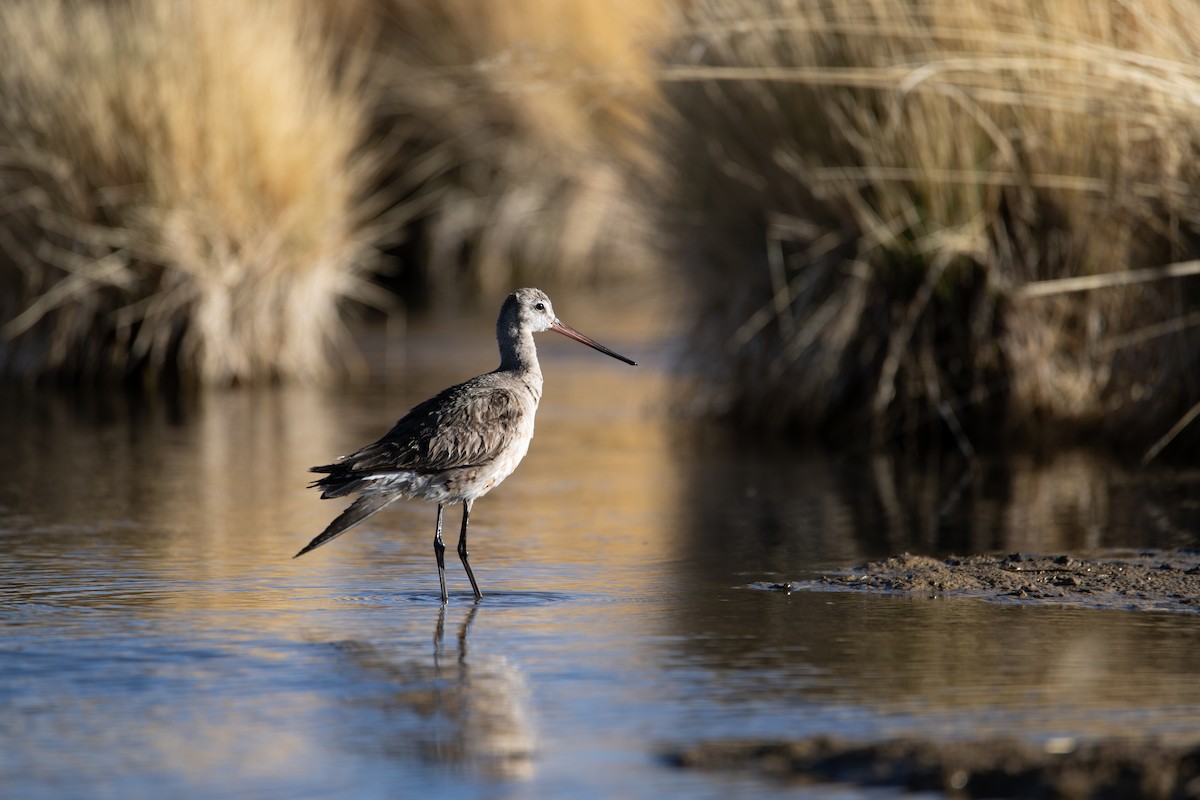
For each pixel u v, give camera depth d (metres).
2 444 16.22
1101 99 13.51
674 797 6.49
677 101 16.20
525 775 6.76
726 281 16.73
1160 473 14.14
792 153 15.48
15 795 6.58
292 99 20.42
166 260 19.75
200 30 19.89
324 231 20.67
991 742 6.97
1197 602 9.64
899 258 15.29
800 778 6.67
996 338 15.45
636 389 20.39
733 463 15.21
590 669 8.31
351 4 28.05
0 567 10.80
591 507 13.24
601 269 30.75
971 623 9.20
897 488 13.81
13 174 19.70
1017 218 15.15
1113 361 15.06
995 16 14.55
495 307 28.27
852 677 8.12
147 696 7.87
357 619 9.44
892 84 14.55
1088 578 10.26
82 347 20.31
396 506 13.42
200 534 12.01
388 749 7.10
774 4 15.69
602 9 26.27
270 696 7.87
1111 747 6.85
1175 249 14.02
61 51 19.83
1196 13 13.25
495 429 10.41
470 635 9.04
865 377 15.95
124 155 19.53
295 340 20.78
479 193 29.89
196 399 19.28
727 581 10.43
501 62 18.22
